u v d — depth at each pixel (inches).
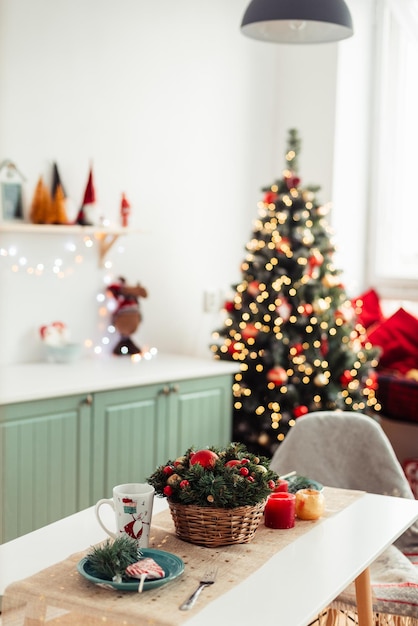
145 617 60.1
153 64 171.6
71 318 160.4
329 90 194.5
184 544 75.2
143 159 171.0
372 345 192.7
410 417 179.6
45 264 155.4
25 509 128.2
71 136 157.3
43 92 152.2
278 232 168.7
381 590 95.2
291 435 113.3
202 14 181.3
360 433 113.0
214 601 63.2
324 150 195.8
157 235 175.2
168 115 175.6
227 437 163.6
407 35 200.1
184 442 153.7
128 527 72.2
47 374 142.8
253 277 171.5
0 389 127.3
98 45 160.9
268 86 199.8
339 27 120.1
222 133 188.5
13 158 148.1
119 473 142.2
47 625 69.3
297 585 66.7
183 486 73.9
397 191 207.3
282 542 76.8
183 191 180.1
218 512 73.7
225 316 191.9
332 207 195.2
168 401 149.7
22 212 149.7
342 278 199.5
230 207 191.8
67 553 73.7
